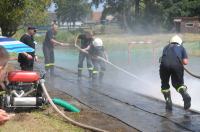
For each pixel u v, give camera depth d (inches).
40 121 340.2
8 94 366.6
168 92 408.2
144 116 381.1
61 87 550.0
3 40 434.0
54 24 686.5
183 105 431.2
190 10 3176.7
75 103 439.8
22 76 367.9
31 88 372.2
